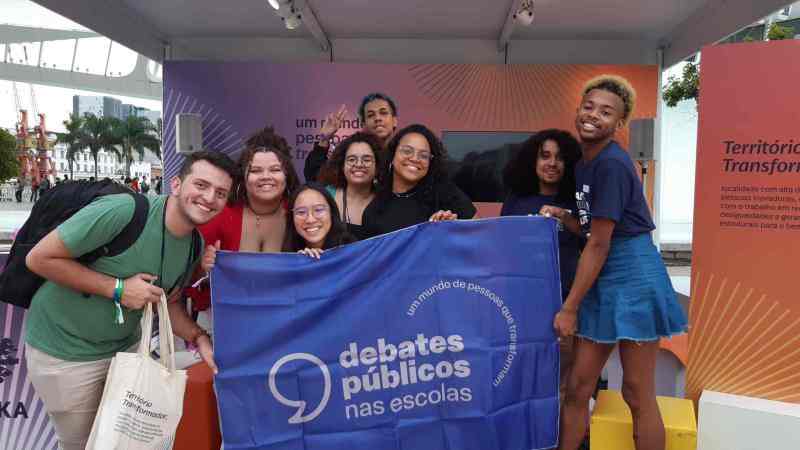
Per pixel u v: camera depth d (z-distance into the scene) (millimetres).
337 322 2287
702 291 3012
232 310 2232
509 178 3148
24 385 2994
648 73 6859
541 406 2434
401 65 6992
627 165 2281
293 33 7195
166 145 7098
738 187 2879
